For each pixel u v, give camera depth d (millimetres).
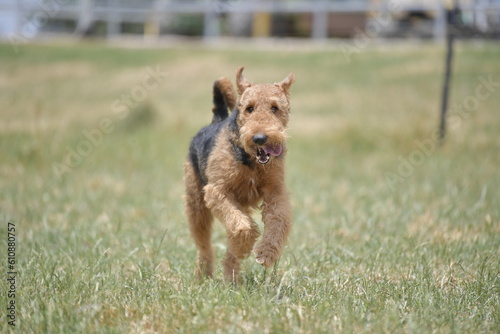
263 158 5988
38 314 5230
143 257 7488
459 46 28469
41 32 37625
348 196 11438
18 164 13172
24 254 7336
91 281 6156
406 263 6953
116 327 4965
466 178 11922
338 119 19016
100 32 37438
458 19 14742
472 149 14555
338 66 27219
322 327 4883
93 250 7480
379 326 4918
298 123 18844
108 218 9688
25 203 10477
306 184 12539
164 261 7477
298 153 15680
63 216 9656
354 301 5562
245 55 30344
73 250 7559
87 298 5641
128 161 14445
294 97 22812
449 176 12320
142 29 37406
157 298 5656
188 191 7355
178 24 36719
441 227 8555
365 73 25641
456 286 6199
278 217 6082
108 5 36844
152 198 11320
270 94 6301
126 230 8938
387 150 15641
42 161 13523
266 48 31891
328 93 23109
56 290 5871
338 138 16656
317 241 8250
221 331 4863
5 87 24109
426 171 12938
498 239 7840
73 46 33281
